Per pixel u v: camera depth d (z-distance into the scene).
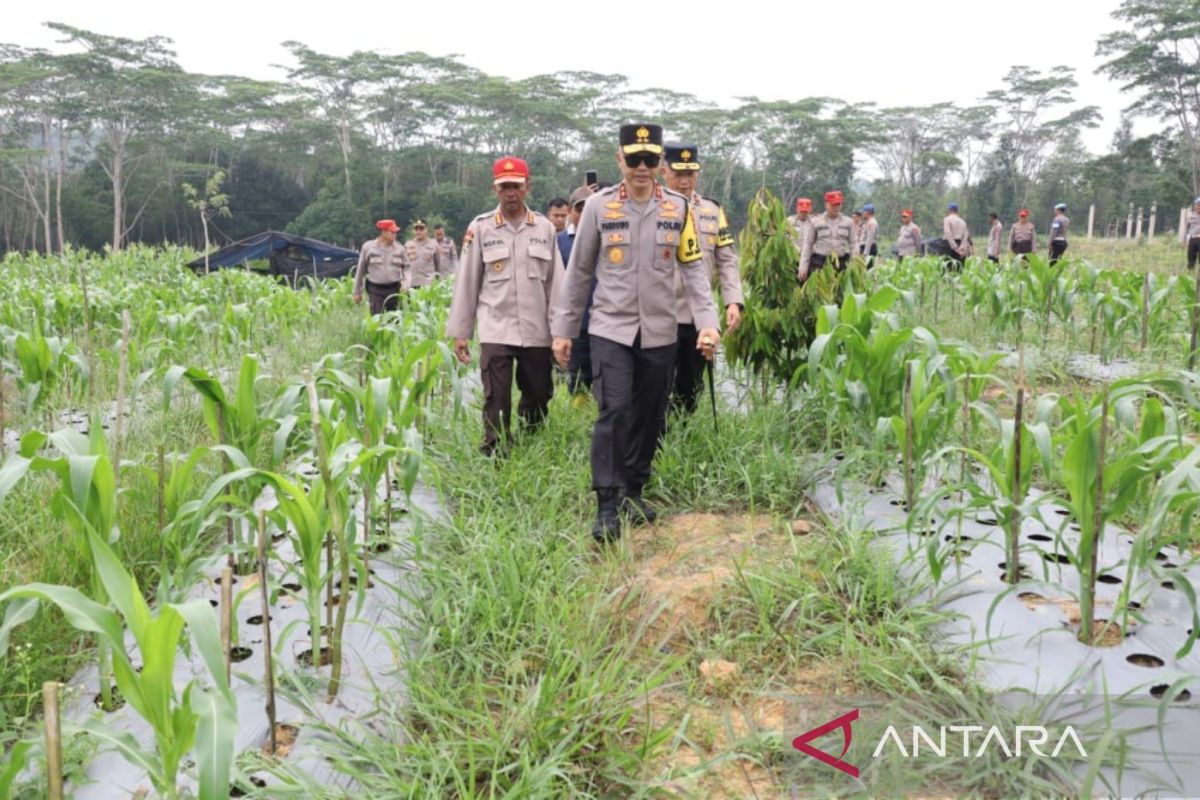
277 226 100.25
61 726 2.02
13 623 2.46
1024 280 8.98
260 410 4.23
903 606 3.29
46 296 10.83
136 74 91.56
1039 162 108.31
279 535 3.90
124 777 2.46
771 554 3.89
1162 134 75.75
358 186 93.12
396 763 2.48
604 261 4.27
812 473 4.84
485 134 100.94
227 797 1.84
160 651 1.98
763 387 6.29
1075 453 2.97
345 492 3.00
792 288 6.08
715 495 4.66
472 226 5.49
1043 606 3.30
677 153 5.49
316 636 2.99
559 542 4.00
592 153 107.44
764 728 2.69
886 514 4.30
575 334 4.46
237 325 9.92
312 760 2.54
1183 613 3.21
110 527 2.76
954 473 4.75
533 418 5.66
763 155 112.81
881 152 117.19
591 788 2.47
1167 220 75.69
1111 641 3.03
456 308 5.57
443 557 3.90
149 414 6.33
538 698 2.66
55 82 91.50
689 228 4.35
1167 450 2.98
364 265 12.43
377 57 101.94
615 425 4.22
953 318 10.50
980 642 2.90
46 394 6.38
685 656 3.08
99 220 91.00
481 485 4.71
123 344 2.88
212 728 1.87
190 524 3.01
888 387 4.84
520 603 3.39
